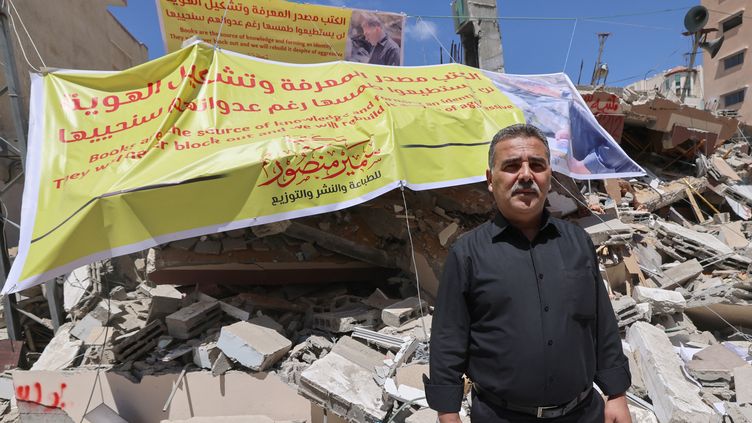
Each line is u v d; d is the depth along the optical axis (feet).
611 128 36.29
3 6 22.27
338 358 14.44
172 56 17.75
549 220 6.57
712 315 19.12
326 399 13.19
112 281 25.02
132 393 15.07
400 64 27.07
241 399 14.40
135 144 15.83
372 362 14.69
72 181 14.93
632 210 30.91
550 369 6.11
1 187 33.68
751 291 18.95
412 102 19.02
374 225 21.08
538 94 22.98
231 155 15.52
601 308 6.84
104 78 17.37
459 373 6.58
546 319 6.15
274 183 15.38
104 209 13.92
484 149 18.47
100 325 19.93
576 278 6.38
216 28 23.40
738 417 10.98
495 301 6.23
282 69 19.60
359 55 26.30
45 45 40.29
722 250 24.27
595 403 6.70
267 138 16.38
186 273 20.08
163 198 14.32
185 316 17.08
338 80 19.85
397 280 21.48
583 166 21.40
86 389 15.44
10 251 30.58
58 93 16.88
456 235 19.38
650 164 42.16
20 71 36.24
